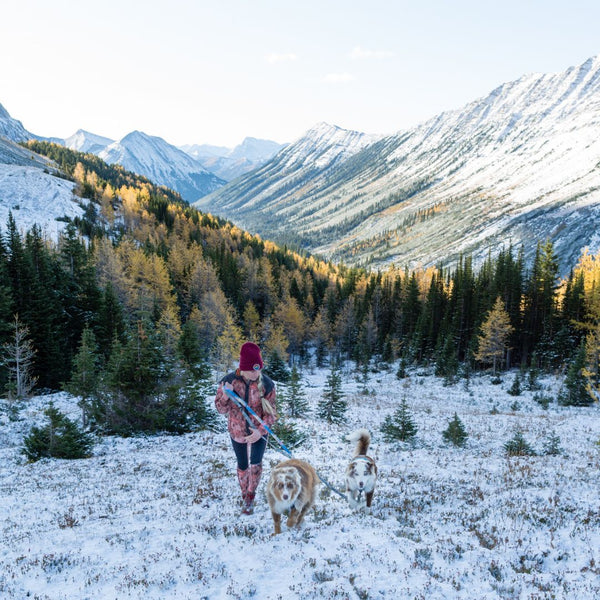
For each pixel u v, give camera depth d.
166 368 18.36
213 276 82.94
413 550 5.56
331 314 88.44
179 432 18.27
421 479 11.16
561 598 4.36
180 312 79.06
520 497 8.85
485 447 19.53
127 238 107.44
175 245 100.19
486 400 41.84
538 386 44.81
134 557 5.74
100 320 38.38
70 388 18.86
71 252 42.12
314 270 137.50
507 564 5.29
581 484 10.14
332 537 5.96
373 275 100.31
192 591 4.70
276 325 76.81
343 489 9.50
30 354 30.53
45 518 8.03
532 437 21.59
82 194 138.25
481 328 57.06
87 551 6.08
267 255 136.62
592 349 39.59
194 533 6.42
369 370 66.00
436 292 76.94
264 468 11.79
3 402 25.58
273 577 4.92
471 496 9.05
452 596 4.41
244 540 5.95
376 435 21.58
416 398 43.97
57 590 4.91
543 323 59.81
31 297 34.25
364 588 4.50
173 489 9.79
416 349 65.44
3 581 5.16
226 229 146.88
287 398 26.20
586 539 6.12
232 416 6.72
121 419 17.91
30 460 14.41
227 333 56.16
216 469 11.88
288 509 6.28
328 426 22.55
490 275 75.62
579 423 25.61
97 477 11.58
